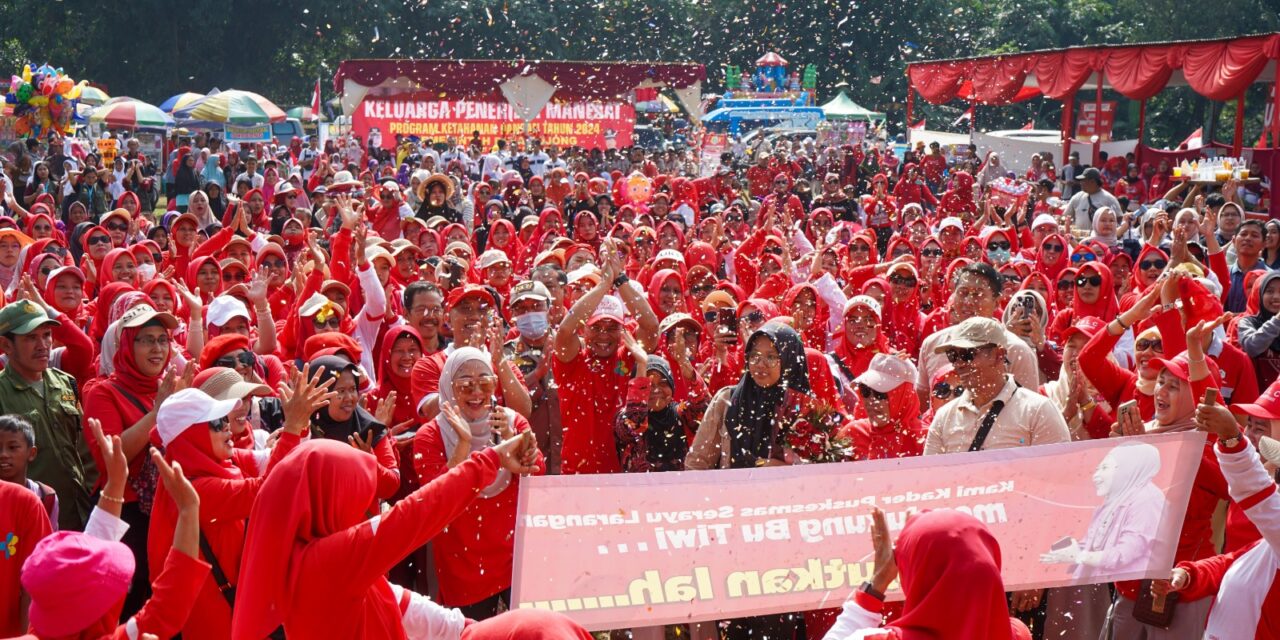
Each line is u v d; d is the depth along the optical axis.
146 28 47.94
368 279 8.48
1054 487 4.80
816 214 15.54
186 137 28.33
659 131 30.69
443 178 15.32
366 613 3.55
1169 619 4.68
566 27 42.66
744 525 4.70
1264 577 4.30
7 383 5.99
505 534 5.25
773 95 34.75
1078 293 9.15
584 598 4.56
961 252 12.45
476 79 29.25
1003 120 46.03
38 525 4.52
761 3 35.41
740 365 7.51
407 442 6.12
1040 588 4.95
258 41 49.25
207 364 6.08
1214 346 6.96
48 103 28.50
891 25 37.22
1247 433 5.16
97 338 8.19
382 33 45.88
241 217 12.34
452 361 5.46
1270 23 48.59
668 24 37.62
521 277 11.48
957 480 4.80
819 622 5.33
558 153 27.92
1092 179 16.06
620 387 6.54
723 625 5.27
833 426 5.61
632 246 12.73
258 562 3.42
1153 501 4.74
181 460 4.59
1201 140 29.86
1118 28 49.34
